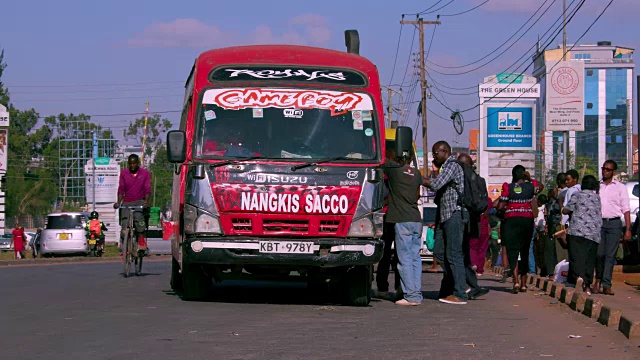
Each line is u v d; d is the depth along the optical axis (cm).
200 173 1071
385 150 1158
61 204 9425
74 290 1343
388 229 1275
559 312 1117
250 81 1138
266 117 1111
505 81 5550
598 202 1352
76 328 863
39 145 10319
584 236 1346
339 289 1198
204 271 1138
